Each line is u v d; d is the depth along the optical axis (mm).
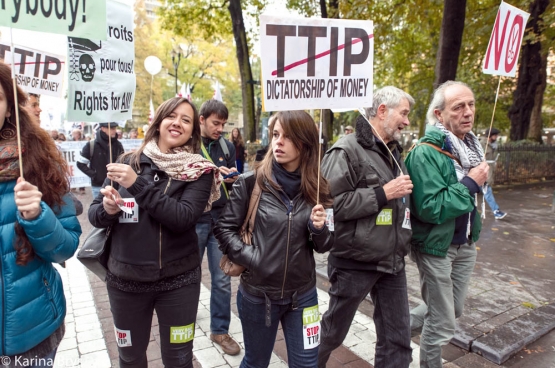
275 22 1805
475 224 2492
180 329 1985
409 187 2166
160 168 1930
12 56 1395
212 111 3068
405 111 2320
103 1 1643
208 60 30500
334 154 2299
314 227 1849
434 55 15578
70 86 1896
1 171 1450
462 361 2924
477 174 2303
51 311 1572
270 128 1977
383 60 17297
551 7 10508
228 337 3023
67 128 18016
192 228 2031
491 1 11898
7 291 1438
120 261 1889
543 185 12867
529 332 3209
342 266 2297
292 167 1967
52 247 1487
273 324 1974
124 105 2062
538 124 15414
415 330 2795
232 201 1995
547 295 4000
